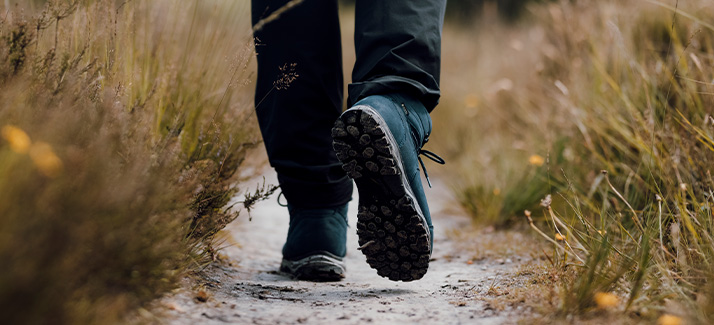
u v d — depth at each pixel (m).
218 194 2.04
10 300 1.04
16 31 1.61
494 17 7.55
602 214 2.13
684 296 1.60
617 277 1.65
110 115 1.56
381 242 1.92
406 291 2.05
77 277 1.22
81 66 1.85
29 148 1.19
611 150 3.00
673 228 1.91
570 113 3.36
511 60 5.63
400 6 1.92
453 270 2.47
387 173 1.79
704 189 2.29
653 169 2.50
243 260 2.56
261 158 3.22
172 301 1.65
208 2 2.52
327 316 1.67
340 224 2.30
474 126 5.47
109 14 2.04
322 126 2.16
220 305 1.71
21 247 1.09
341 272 2.27
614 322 1.52
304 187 2.21
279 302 1.83
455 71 6.86
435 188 4.71
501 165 3.83
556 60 4.09
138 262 1.40
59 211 1.19
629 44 3.40
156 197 1.46
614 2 3.77
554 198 3.06
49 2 1.74
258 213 3.72
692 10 3.28
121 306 1.32
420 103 1.95
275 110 2.14
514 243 2.85
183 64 2.39
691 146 2.42
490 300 1.78
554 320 1.55
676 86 2.70
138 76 2.15
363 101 1.84
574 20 4.04
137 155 1.53
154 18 2.37
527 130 4.19
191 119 2.28
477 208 3.54
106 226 1.29
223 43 2.52
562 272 1.90
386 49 1.90
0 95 1.37
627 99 2.94
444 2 2.03
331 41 2.13
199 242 2.01
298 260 2.25
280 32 2.10
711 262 1.77
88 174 1.27
